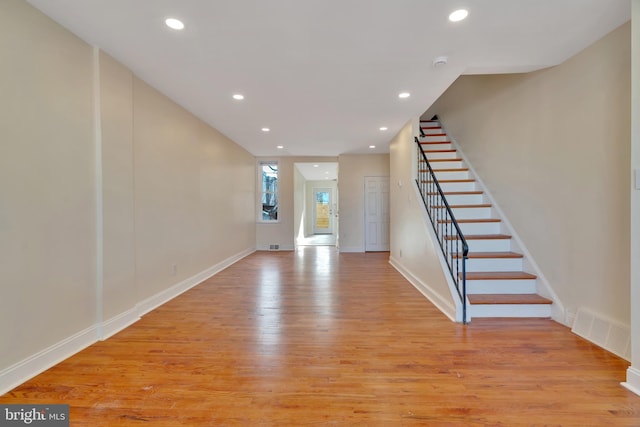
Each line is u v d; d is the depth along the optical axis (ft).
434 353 7.44
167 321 9.61
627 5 6.29
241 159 21.44
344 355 7.36
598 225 7.86
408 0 6.10
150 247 10.68
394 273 16.75
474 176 14.79
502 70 9.37
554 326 9.03
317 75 9.53
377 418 5.16
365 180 24.72
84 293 7.73
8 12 5.93
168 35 7.38
